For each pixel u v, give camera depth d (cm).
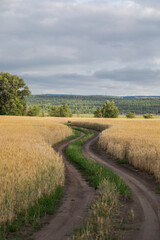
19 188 781
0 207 672
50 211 767
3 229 627
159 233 613
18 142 1870
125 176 1340
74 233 610
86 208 807
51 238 589
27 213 717
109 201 819
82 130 4681
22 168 989
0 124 4478
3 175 889
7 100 8488
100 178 1155
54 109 13962
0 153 1280
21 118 6950
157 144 1809
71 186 1111
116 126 4206
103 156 2020
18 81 8744
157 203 879
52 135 2809
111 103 12406
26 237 597
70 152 2002
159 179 1196
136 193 1008
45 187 898
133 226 657
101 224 615
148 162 1414
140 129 3494
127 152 1820
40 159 1187
